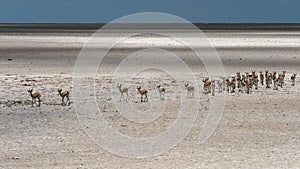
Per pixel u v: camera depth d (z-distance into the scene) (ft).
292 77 334.85
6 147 171.94
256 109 246.06
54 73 396.37
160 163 152.97
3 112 235.81
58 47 645.51
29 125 207.92
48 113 233.96
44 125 208.03
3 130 198.49
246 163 152.66
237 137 188.55
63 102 254.68
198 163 152.76
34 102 261.85
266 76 332.19
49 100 269.23
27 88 311.68
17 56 533.14
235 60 508.12
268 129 202.59
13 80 349.61
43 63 471.62
